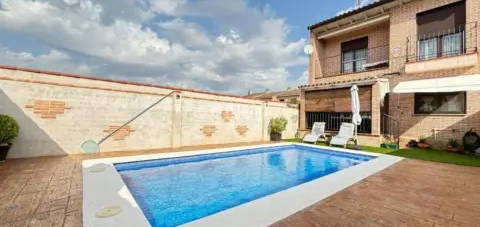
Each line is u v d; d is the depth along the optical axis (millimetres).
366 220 4324
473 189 6266
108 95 11828
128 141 12430
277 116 20250
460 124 13438
